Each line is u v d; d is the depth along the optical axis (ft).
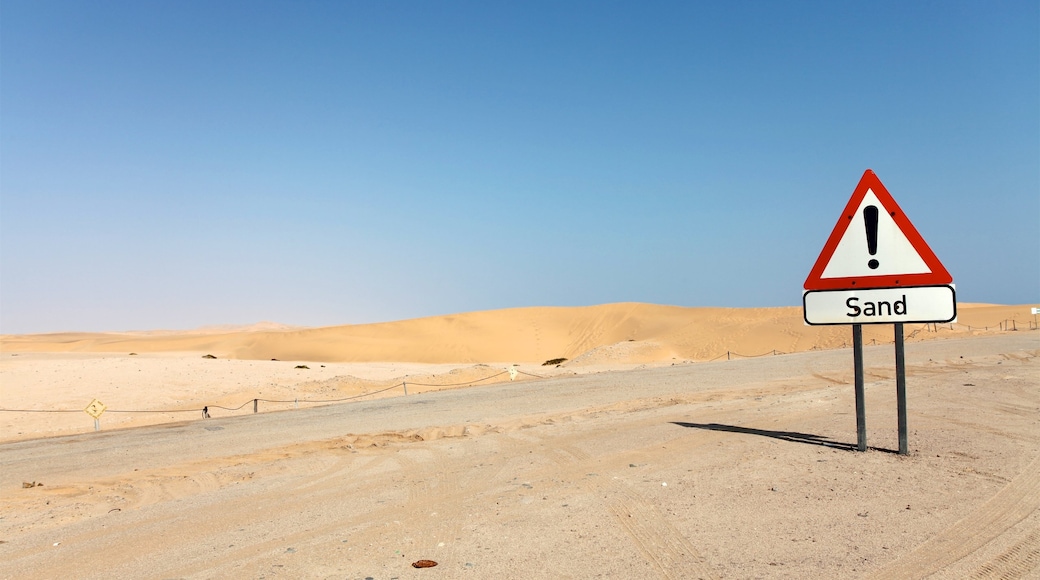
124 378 138.00
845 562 16.10
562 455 30.53
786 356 130.72
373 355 338.13
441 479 26.81
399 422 58.65
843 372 79.56
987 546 16.99
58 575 17.31
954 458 26.45
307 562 17.21
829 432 33.12
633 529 18.86
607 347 214.69
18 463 48.16
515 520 20.16
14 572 17.79
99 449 53.57
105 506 26.27
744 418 39.65
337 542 18.84
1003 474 23.90
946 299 26.08
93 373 145.07
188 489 28.71
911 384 54.90
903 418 27.17
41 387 124.77
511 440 36.22
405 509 22.18
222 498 25.66
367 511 22.20
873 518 19.30
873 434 32.01
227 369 163.53
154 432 64.18
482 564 16.52
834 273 27.53
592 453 30.55
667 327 327.47
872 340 189.78
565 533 18.70
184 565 17.54
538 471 27.30
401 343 358.84
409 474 28.35
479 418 57.47
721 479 24.17
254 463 34.91
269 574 16.43
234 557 17.97
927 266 26.30
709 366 111.55
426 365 220.23
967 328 214.69
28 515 25.46
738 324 255.50
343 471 30.09
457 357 327.88
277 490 26.61
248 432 58.85
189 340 449.06
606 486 23.91
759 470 25.32
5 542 21.13
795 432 33.53
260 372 157.79
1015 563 15.89
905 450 27.07
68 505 26.84
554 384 91.71
